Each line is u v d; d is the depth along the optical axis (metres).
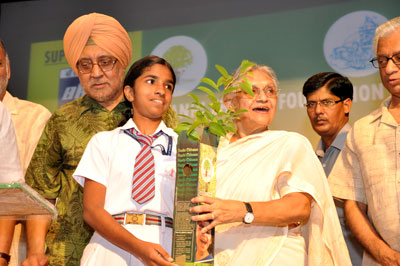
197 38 5.20
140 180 2.44
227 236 2.44
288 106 4.84
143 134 2.58
